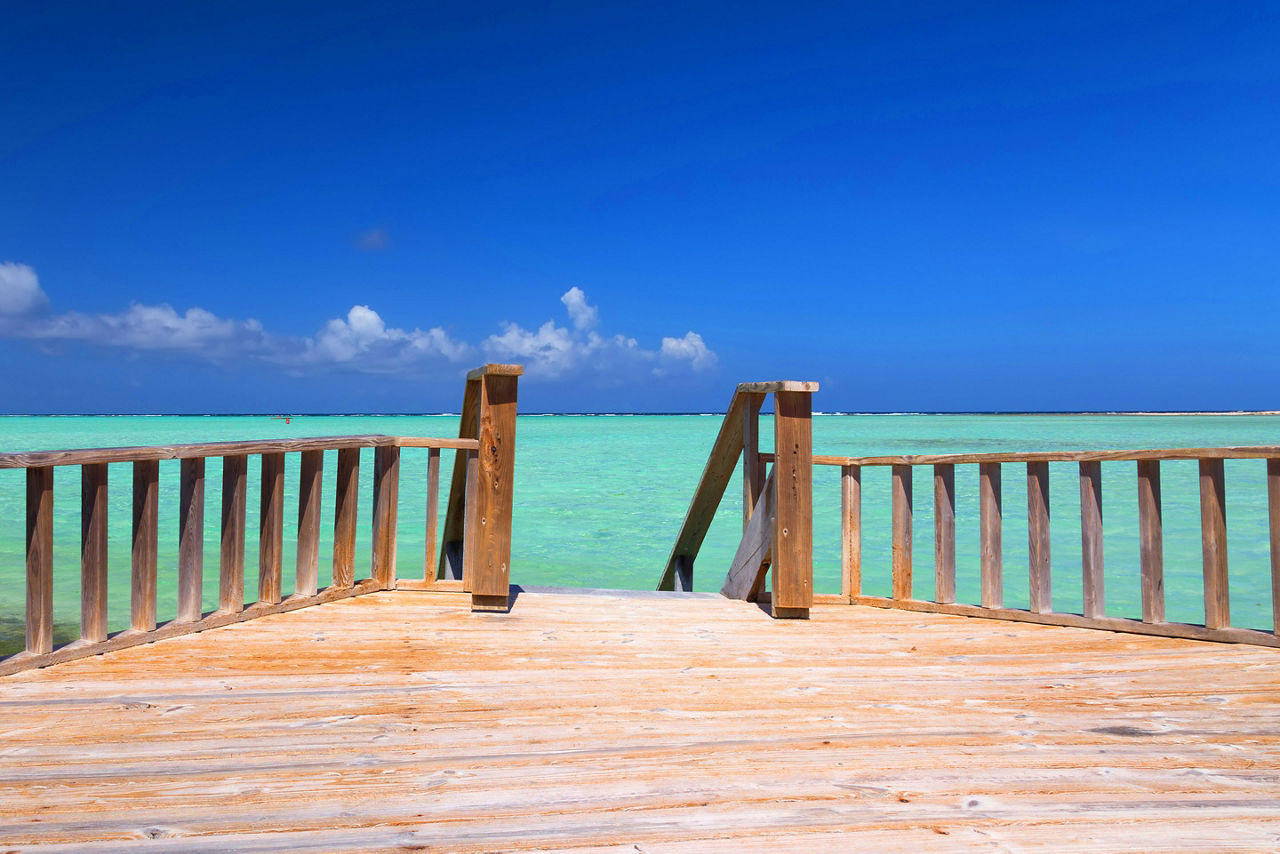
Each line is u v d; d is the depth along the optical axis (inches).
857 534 201.8
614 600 198.1
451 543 250.1
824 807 82.4
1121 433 1782.7
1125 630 164.7
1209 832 77.5
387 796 84.3
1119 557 375.6
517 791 85.8
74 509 517.0
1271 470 148.6
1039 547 177.0
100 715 108.8
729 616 181.9
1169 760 96.0
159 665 133.4
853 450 1123.9
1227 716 112.4
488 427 179.2
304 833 75.9
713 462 216.1
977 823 79.0
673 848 73.6
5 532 406.0
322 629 160.4
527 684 126.2
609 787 87.0
